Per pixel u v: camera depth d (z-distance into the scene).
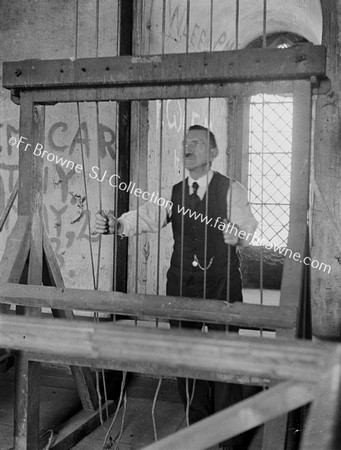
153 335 1.16
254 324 2.41
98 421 3.35
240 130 7.70
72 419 3.28
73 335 1.20
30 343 1.24
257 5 6.58
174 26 5.13
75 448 3.05
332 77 4.11
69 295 2.67
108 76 2.63
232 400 2.88
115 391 3.87
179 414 3.53
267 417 1.08
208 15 5.96
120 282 4.35
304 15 6.22
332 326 4.23
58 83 2.71
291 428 2.92
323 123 4.18
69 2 4.45
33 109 2.85
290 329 2.38
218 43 6.88
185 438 1.11
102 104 4.38
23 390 2.83
